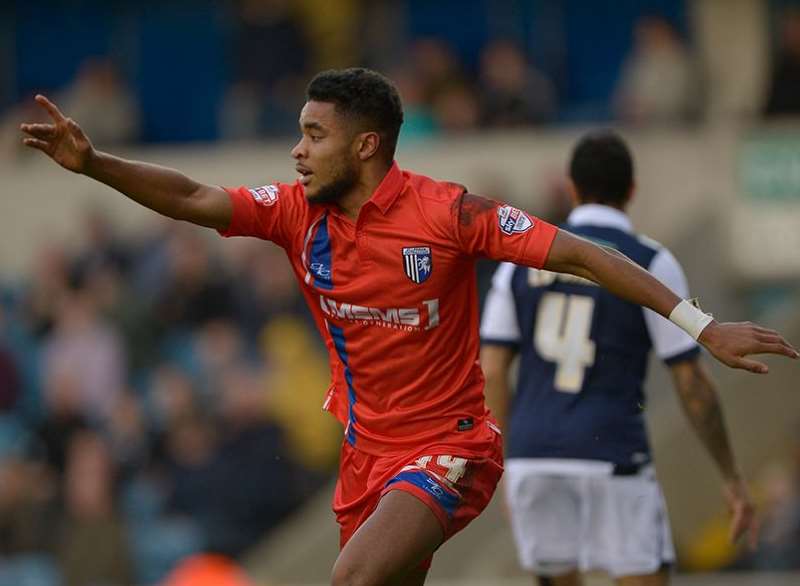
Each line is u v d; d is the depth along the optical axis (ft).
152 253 156.76
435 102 171.12
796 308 134.92
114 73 191.62
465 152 165.78
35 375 156.46
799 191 155.12
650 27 167.73
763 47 179.73
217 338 144.77
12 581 137.08
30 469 142.00
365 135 57.21
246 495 135.85
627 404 72.49
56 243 173.68
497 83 171.22
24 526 139.33
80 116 180.34
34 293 161.58
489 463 59.21
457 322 58.29
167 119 203.51
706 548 130.21
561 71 193.67
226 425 138.82
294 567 133.59
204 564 128.67
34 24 207.10
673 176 158.92
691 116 163.84
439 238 56.75
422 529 56.39
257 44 180.75
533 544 73.36
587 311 72.64
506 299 74.59
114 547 136.36
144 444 140.46
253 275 149.69
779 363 130.41
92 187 174.70
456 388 58.65
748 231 154.81
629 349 72.49
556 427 72.33
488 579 123.65
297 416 141.28
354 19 191.62
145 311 151.94
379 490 58.80
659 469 124.77
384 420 58.75
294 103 179.63
